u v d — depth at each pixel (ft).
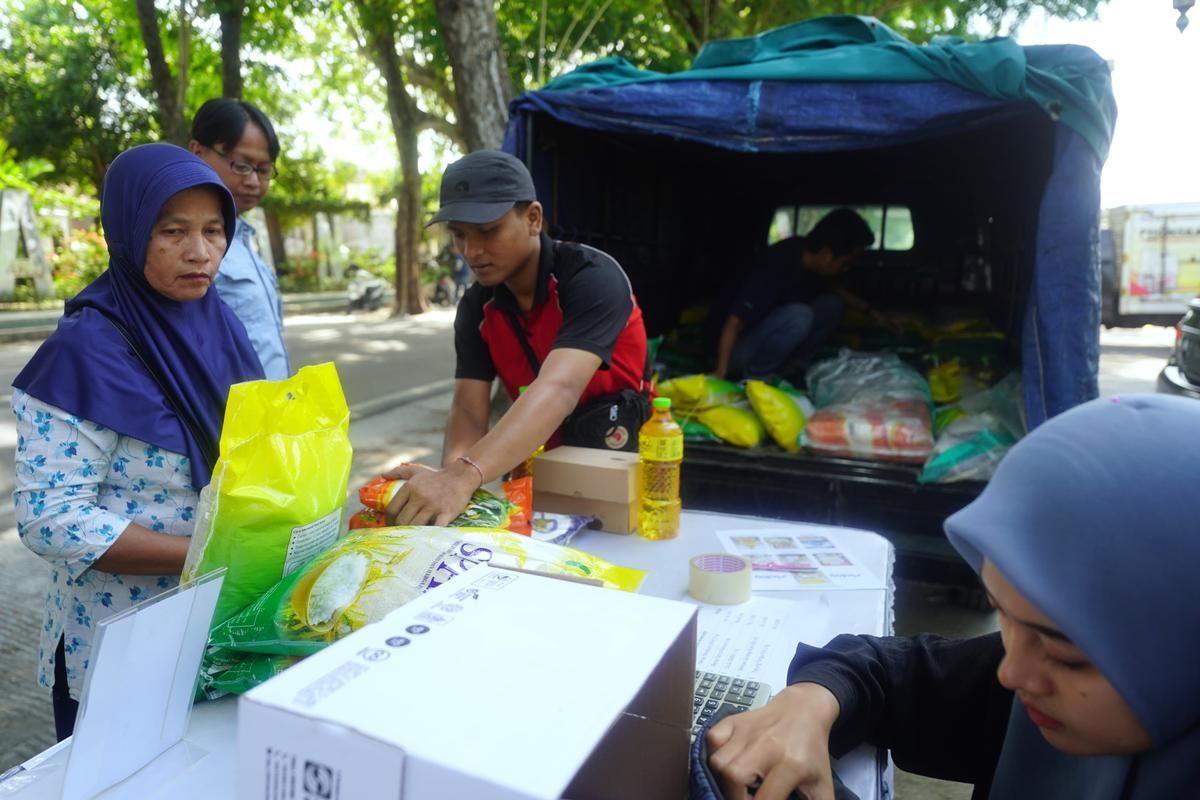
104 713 3.06
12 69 49.44
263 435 3.90
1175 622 2.06
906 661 3.70
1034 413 9.25
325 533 4.16
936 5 24.39
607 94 10.41
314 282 68.80
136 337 4.77
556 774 2.00
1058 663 2.27
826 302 15.08
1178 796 2.23
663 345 15.48
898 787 8.00
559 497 6.57
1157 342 41.50
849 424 10.81
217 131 7.55
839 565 5.79
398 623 2.77
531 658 2.57
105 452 4.56
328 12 36.70
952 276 17.40
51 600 5.08
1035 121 11.89
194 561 3.79
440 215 6.72
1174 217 37.17
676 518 6.42
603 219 13.55
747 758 3.03
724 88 10.16
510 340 7.63
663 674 3.01
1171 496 2.10
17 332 39.78
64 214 61.00
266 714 2.23
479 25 17.40
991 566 2.41
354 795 2.12
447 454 7.54
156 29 30.86
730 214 18.65
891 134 9.52
